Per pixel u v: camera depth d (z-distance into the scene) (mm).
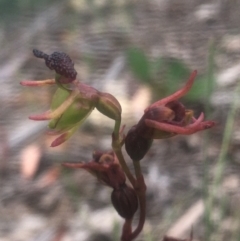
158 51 410
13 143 334
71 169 310
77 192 298
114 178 174
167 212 279
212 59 277
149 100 346
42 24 480
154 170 302
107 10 491
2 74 413
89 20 479
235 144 303
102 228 280
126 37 438
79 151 321
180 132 159
